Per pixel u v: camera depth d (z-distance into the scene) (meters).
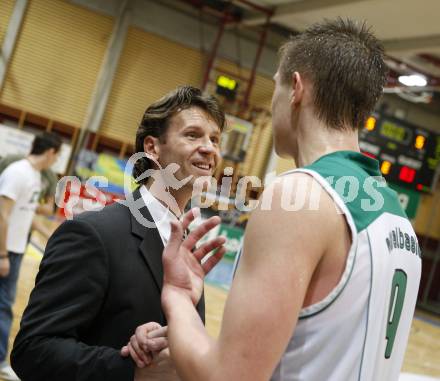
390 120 11.62
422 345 6.85
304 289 0.88
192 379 0.88
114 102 10.59
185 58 10.91
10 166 3.12
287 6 9.56
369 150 11.53
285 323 0.85
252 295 0.86
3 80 9.99
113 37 10.43
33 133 10.20
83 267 1.32
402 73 11.11
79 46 10.30
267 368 0.84
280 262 0.86
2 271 3.04
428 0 7.66
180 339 0.92
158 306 1.39
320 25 1.09
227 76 10.97
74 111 10.40
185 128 1.52
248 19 10.41
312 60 1.05
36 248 6.91
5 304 3.14
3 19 9.89
